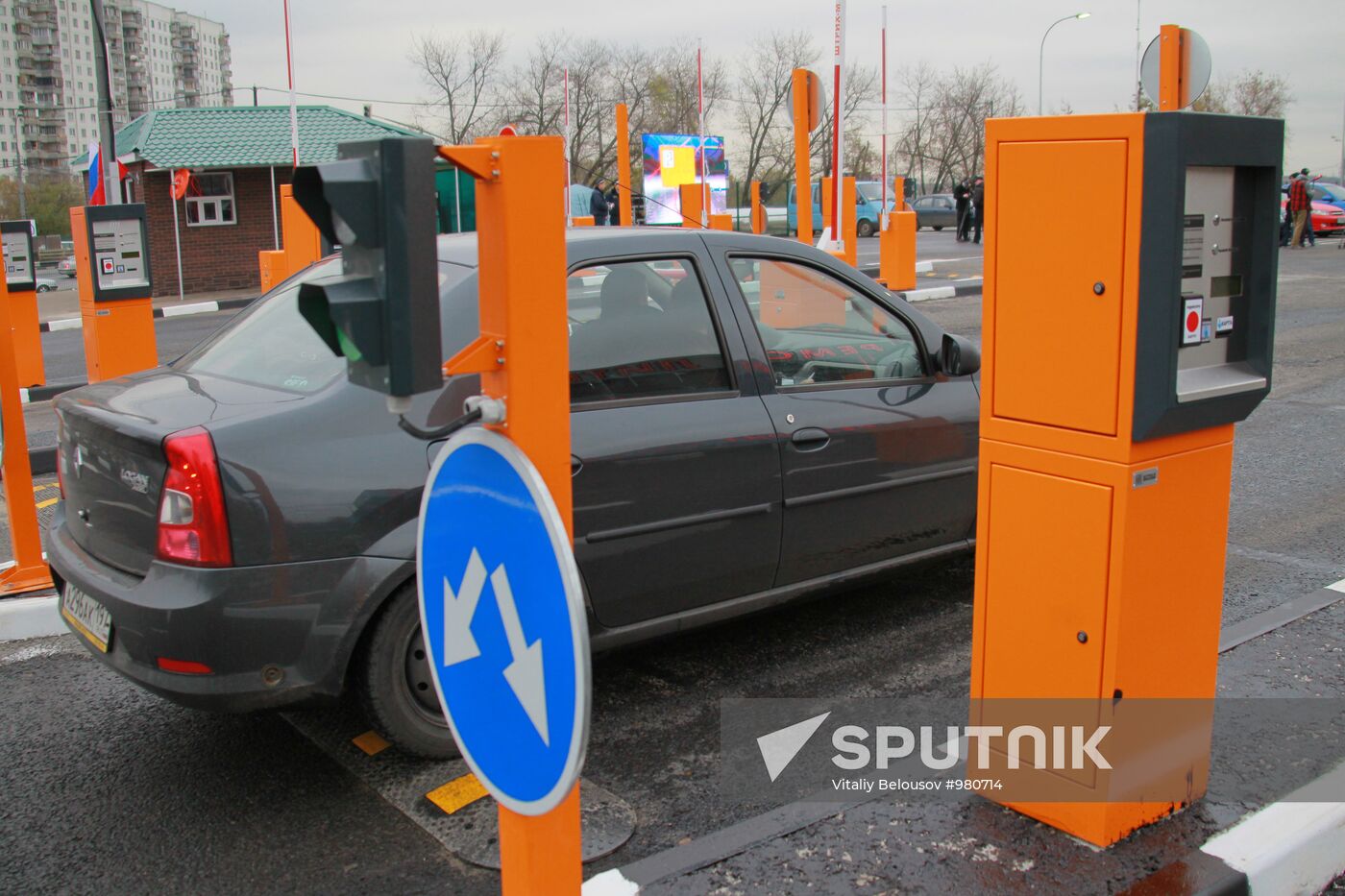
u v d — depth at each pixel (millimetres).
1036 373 2639
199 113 26453
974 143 66750
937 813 2906
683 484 3822
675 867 2725
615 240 3910
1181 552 2662
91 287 8516
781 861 2734
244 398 3455
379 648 3357
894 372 4594
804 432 4133
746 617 4480
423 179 1703
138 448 3223
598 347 3748
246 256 26672
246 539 3123
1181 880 2596
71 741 3803
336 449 3268
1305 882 2766
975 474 4711
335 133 26938
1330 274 21688
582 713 1740
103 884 2967
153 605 3123
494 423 1868
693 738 3736
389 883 2945
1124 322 2438
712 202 23219
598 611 3740
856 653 4434
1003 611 2818
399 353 1699
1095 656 2619
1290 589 5008
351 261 1772
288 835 3184
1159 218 2359
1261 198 2590
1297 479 7062
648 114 52531
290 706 3275
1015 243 2635
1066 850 2723
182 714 4004
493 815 3268
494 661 1940
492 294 1850
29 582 5125
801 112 12703
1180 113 2312
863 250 32375
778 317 4266
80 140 150250
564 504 1909
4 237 10984
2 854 3115
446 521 2020
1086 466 2564
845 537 4324
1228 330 2615
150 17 134125
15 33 141875
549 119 49688
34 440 8680
